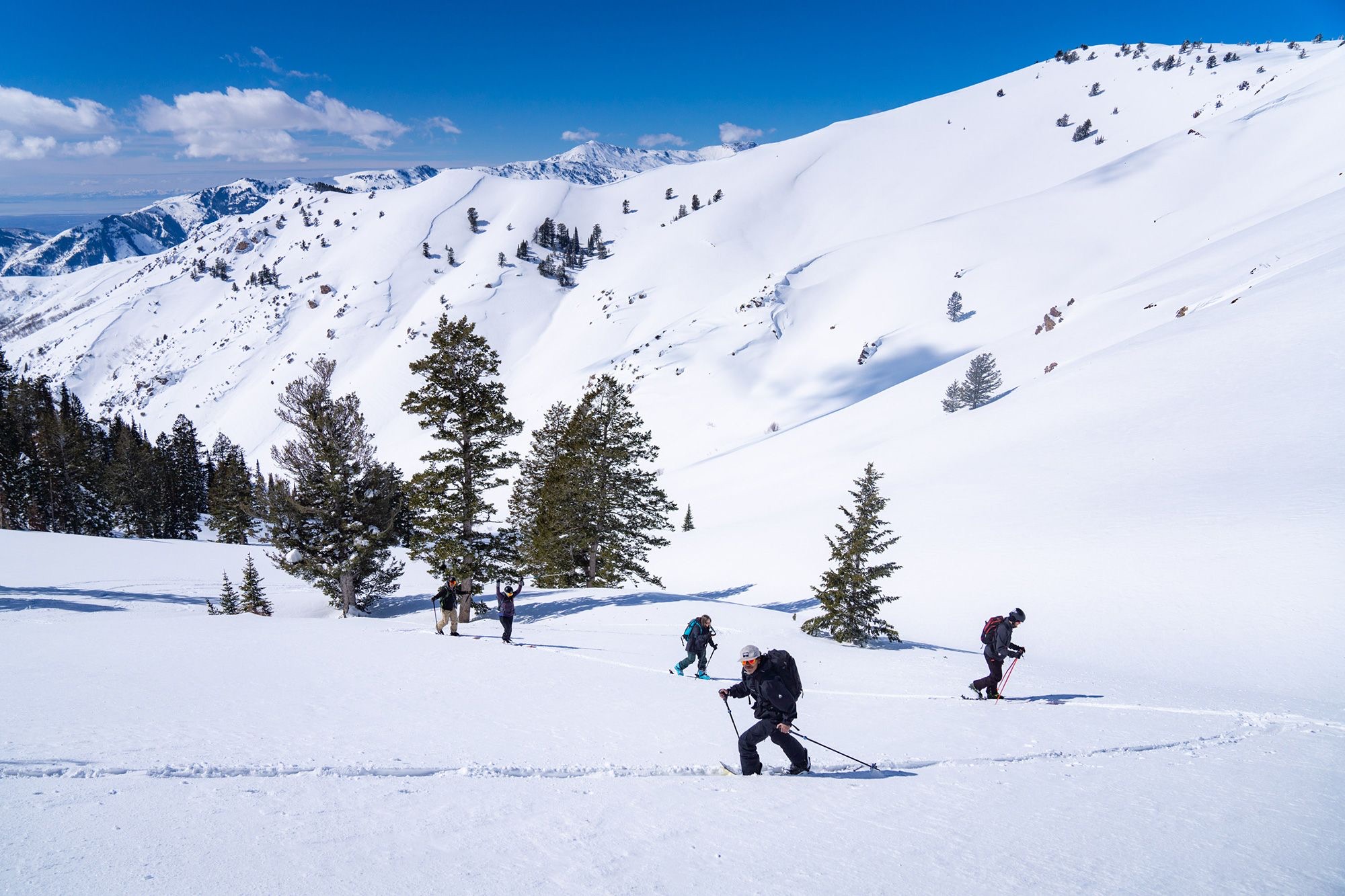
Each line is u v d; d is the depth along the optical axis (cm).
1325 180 15762
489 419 2764
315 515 3188
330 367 3212
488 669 1360
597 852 491
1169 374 5272
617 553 3834
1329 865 545
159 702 962
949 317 17600
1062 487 4172
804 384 16712
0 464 6219
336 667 1341
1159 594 2636
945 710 1132
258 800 552
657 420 16638
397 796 586
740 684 774
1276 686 1872
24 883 383
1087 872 508
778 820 582
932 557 3641
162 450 8925
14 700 941
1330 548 2545
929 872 489
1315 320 4900
